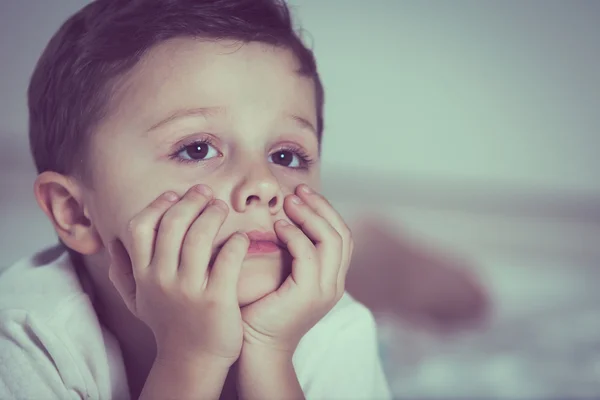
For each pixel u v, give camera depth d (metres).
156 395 0.73
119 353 0.93
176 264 0.73
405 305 1.88
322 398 0.94
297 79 0.87
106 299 0.95
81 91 0.88
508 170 2.78
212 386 0.73
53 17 2.24
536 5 2.74
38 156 1.03
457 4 2.69
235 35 0.84
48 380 0.83
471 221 2.66
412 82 2.69
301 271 0.76
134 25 0.86
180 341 0.73
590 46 2.75
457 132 2.76
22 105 2.30
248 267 0.76
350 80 2.59
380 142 2.70
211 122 0.79
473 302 1.90
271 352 0.76
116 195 0.83
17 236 1.97
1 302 0.88
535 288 2.09
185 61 0.81
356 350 1.00
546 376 1.48
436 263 2.04
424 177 2.75
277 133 0.83
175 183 0.79
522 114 2.78
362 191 2.71
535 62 2.77
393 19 2.63
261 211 0.77
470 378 1.45
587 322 1.82
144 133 0.81
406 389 1.39
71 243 0.90
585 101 2.80
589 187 2.79
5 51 2.25
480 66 2.73
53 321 0.86
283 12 0.94
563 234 2.70
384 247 2.08
